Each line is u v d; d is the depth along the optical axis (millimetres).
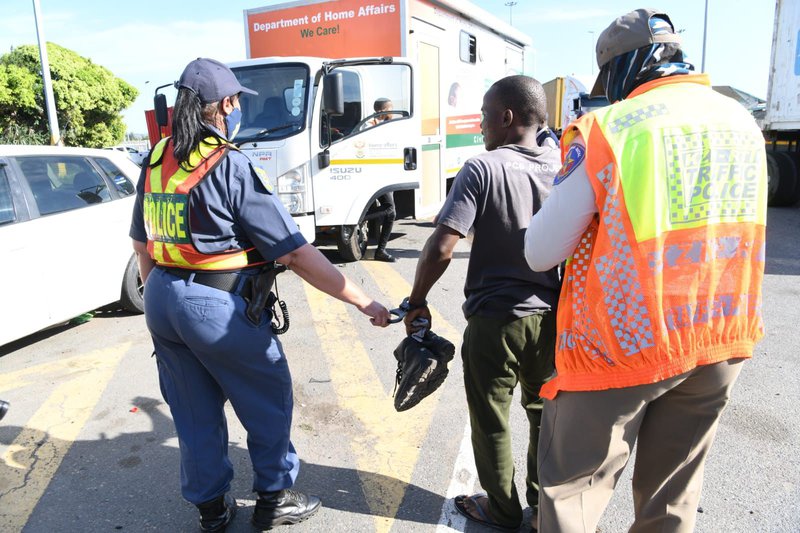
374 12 6996
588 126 1559
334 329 4965
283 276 6711
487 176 2053
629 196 1482
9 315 4180
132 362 4348
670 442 1748
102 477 2904
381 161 6645
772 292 5766
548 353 2201
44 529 2529
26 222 4363
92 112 24453
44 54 16266
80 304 4730
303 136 6125
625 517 2547
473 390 2240
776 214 10266
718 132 1516
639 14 1664
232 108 2189
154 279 2189
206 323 2078
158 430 3359
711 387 1628
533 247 1679
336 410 3547
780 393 3639
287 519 2469
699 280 1509
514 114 2172
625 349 1533
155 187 2119
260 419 2307
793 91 9273
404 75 6855
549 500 1735
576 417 1656
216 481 2320
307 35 7465
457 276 6668
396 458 3021
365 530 2484
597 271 1558
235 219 2088
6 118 21094
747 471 2850
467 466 2947
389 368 4156
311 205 6277
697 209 1495
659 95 1569
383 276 6594
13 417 3518
